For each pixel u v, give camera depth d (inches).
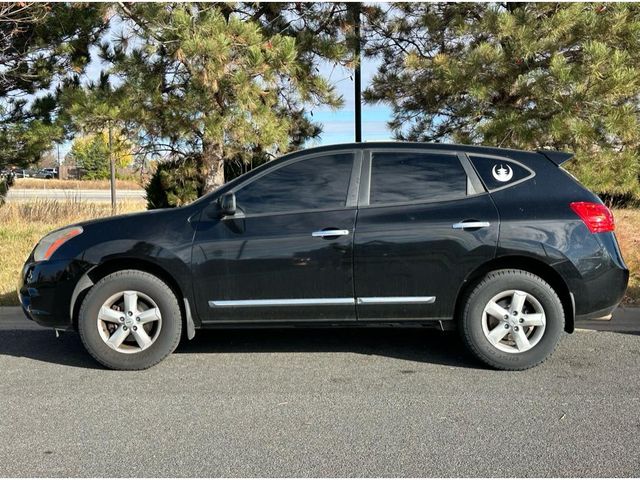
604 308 191.2
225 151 393.4
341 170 198.5
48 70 504.1
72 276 194.7
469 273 190.4
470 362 203.2
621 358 205.8
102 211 612.7
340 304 193.0
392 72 428.1
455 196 194.9
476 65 333.1
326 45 376.8
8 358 211.5
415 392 176.1
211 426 153.6
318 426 153.3
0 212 547.8
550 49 323.9
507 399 170.1
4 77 505.0
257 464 133.6
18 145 532.7
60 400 171.6
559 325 190.2
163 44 334.3
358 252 190.5
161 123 372.5
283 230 192.5
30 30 477.7
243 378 189.2
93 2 376.8
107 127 373.4
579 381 184.1
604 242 189.9
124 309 195.2
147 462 134.9
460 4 376.8
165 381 186.7
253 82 328.8
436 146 201.0
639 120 338.0
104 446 142.8
